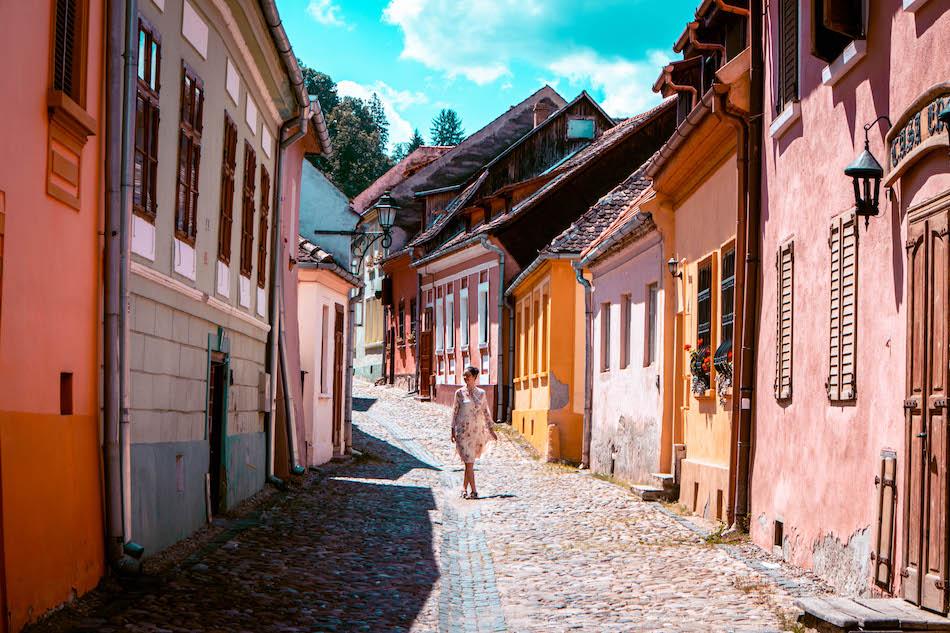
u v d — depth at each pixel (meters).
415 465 24.20
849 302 9.81
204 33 12.15
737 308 13.22
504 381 34.56
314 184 27.66
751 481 13.07
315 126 20.08
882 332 9.05
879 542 8.86
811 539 10.71
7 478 6.82
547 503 17.42
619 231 19.84
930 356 7.97
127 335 9.08
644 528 14.27
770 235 12.53
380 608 9.22
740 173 13.15
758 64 12.95
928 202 8.04
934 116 7.85
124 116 9.05
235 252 14.55
